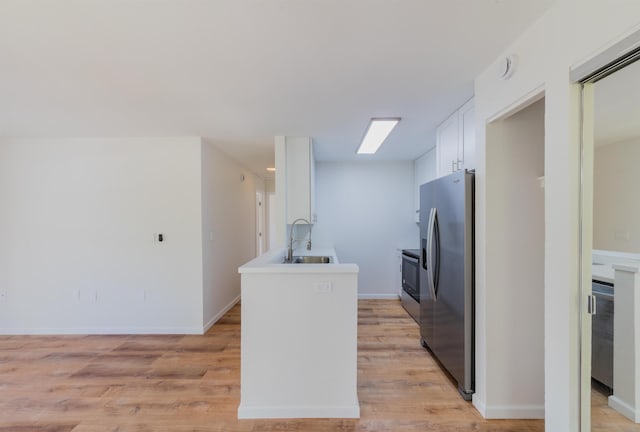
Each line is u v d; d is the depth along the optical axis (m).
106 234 3.51
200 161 3.51
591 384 1.29
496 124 1.95
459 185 2.21
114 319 3.53
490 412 1.98
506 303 1.98
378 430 1.88
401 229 4.98
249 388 2.01
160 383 2.43
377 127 3.06
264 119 2.81
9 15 1.33
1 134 3.35
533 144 1.96
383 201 5.00
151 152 3.51
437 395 2.24
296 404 2.01
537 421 1.96
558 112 1.34
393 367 2.67
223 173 4.25
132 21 1.40
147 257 3.52
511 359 1.98
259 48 1.65
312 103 2.43
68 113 2.64
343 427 1.91
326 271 2.02
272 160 4.82
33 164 3.49
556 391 1.37
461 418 1.99
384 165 5.00
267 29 1.48
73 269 3.52
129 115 2.70
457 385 2.37
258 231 6.82
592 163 1.25
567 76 1.29
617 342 1.26
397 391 2.29
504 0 1.30
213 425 1.93
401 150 4.19
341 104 2.45
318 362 2.02
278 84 2.09
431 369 2.64
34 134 3.34
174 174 3.51
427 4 1.32
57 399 2.22
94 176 3.50
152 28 1.46
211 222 3.81
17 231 3.50
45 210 3.50
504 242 1.97
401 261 4.67
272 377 2.02
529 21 1.44
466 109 2.42
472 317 2.16
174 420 1.98
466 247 2.14
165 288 3.53
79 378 2.51
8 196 3.50
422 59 1.78
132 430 1.89
